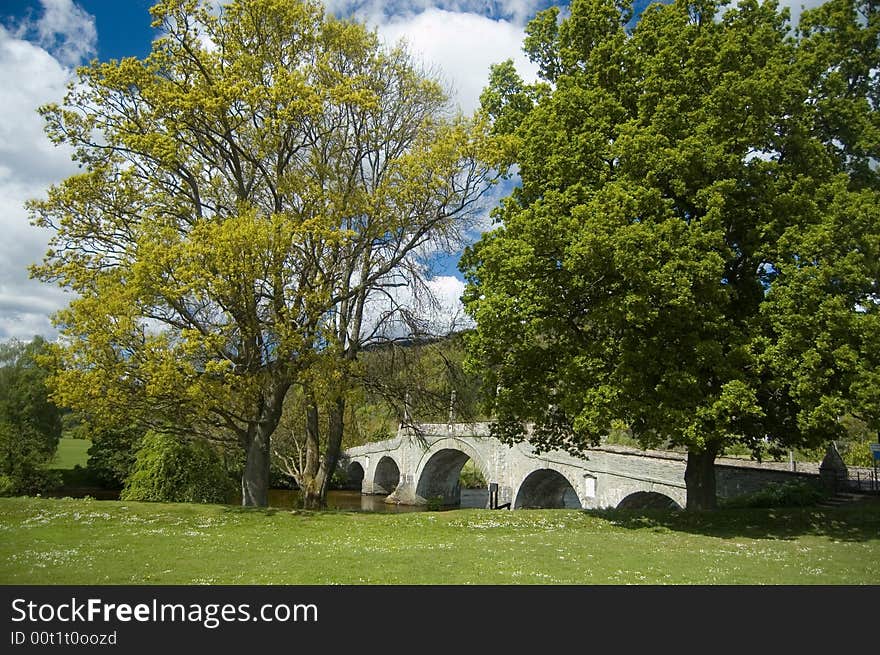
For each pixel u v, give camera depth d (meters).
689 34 20.94
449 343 25.48
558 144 21.11
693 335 18.12
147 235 21.28
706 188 18.67
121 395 20.03
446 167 22.64
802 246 17.59
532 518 21.72
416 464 58.91
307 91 22.38
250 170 25.88
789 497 23.52
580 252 17.19
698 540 17.58
